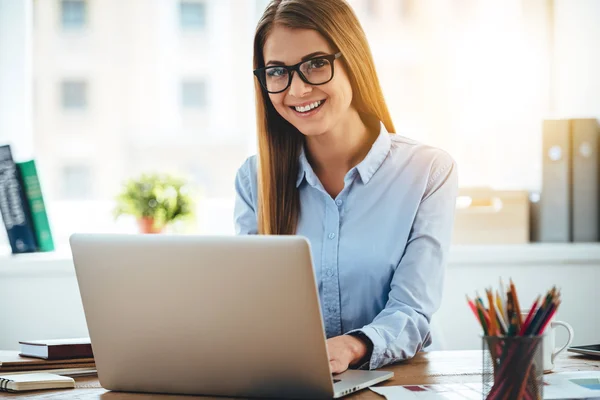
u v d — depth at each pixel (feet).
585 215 8.55
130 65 14.58
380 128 5.86
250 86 9.28
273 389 3.85
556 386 4.00
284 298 3.61
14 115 9.08
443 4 9.17
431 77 9.20
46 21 10.50
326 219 5.84
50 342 4.90
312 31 5.38
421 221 5.62
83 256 3.99
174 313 3.85
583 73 8.65
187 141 15.64
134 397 4.05
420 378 4.33
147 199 8.45
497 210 8.55
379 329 4.72
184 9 14.79
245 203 6.36
